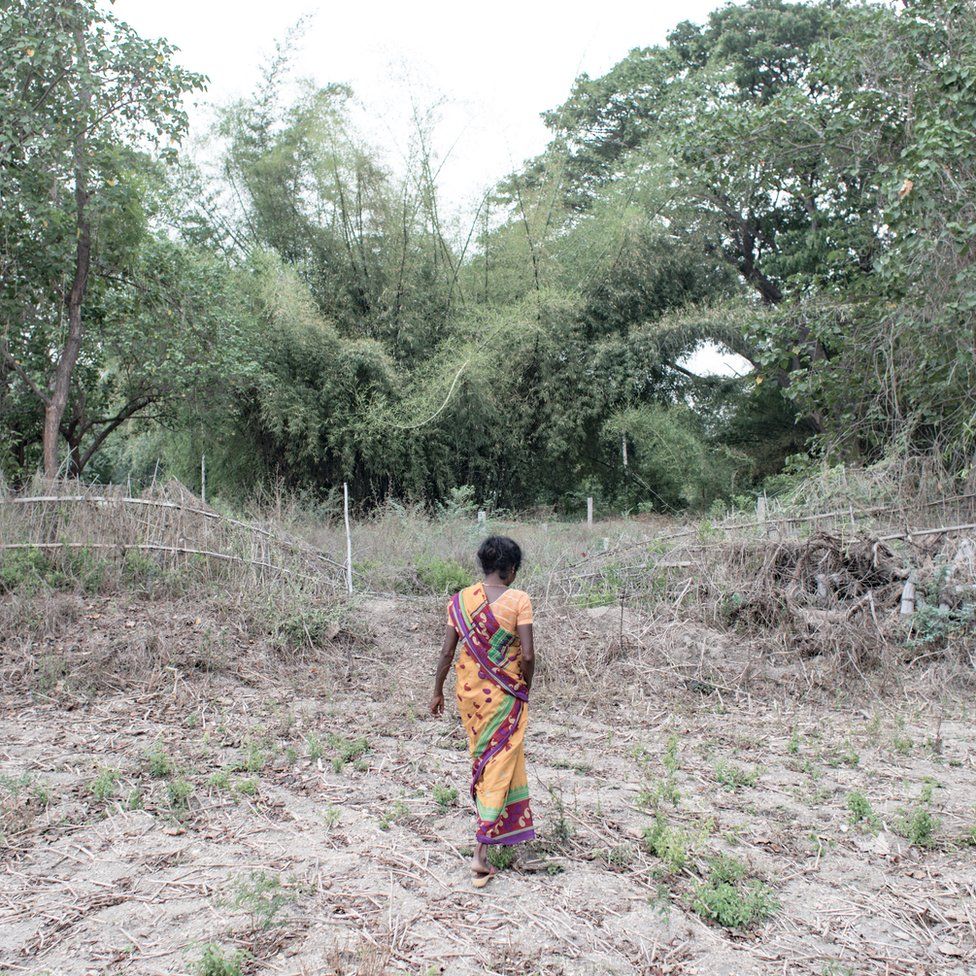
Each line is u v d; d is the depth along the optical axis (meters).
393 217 21.19
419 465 21.23
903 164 10.90
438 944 3.25
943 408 11.06
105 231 13.45
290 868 3.84
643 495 24.98
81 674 6.59
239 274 19.75
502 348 21.97
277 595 8.49
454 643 4.03
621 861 3.96
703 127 12.76
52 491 8.73
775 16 26.55
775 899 3.62
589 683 7.18
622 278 24.52
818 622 7.73
